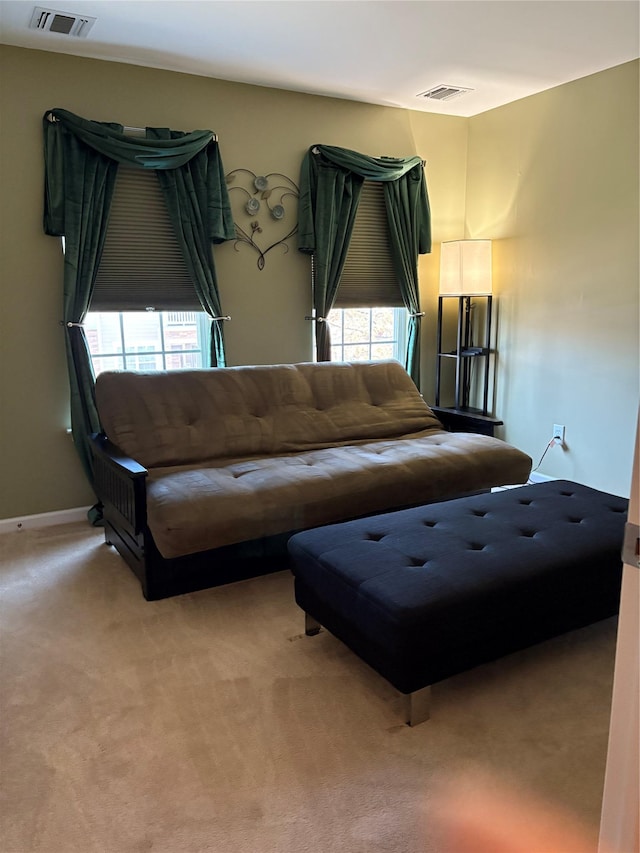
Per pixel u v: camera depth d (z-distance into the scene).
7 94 2.94
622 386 3.46
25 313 3.13
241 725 1.79
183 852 1.38
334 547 2.04
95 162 3.09
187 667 2.07
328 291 3.85
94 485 3.19
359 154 3.81
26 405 3.20
